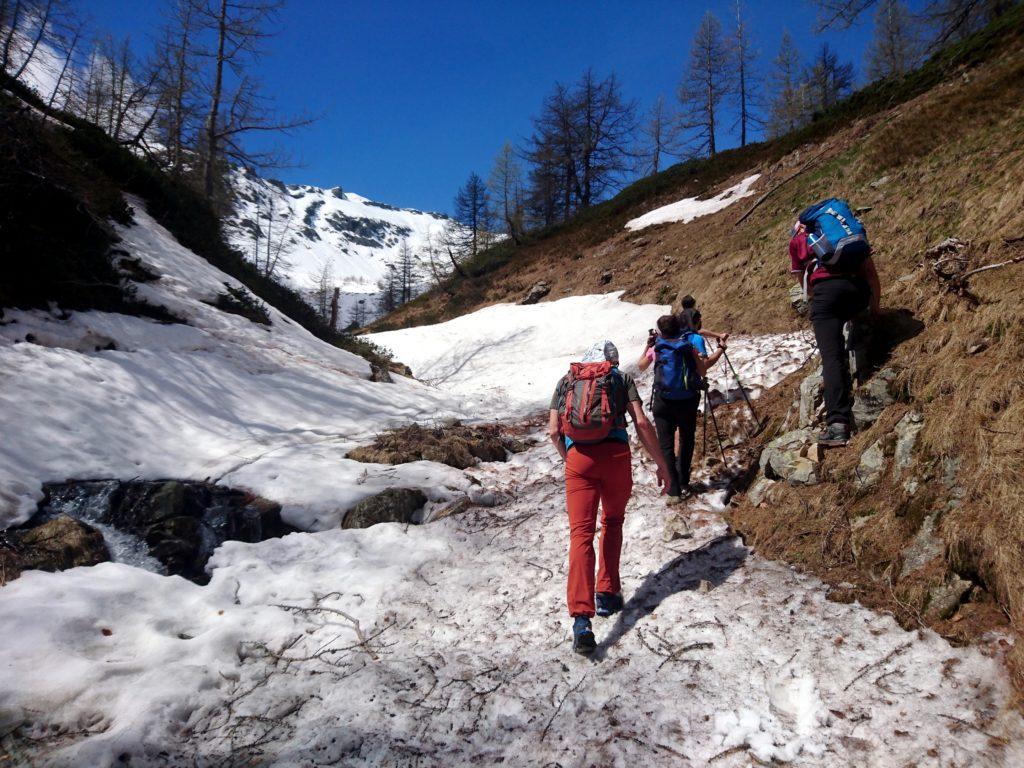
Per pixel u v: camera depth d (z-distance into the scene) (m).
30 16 18.41
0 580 3.25
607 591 3.19
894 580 2.81
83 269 6.69
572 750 2.29
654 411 4.49
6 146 6.51
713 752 2.20
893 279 6.43
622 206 28.33
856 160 11.86
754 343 7.75
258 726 2.49
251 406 6.53
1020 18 13.99
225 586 3.63
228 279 9.91
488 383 11.40
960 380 3.21
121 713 2.47
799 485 3.76
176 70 19.02
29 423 4.60
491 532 4.46
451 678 2.80
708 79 39.34
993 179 6.56
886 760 2.03
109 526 4.05
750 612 2.93
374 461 5.66
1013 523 2.46
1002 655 2.24
